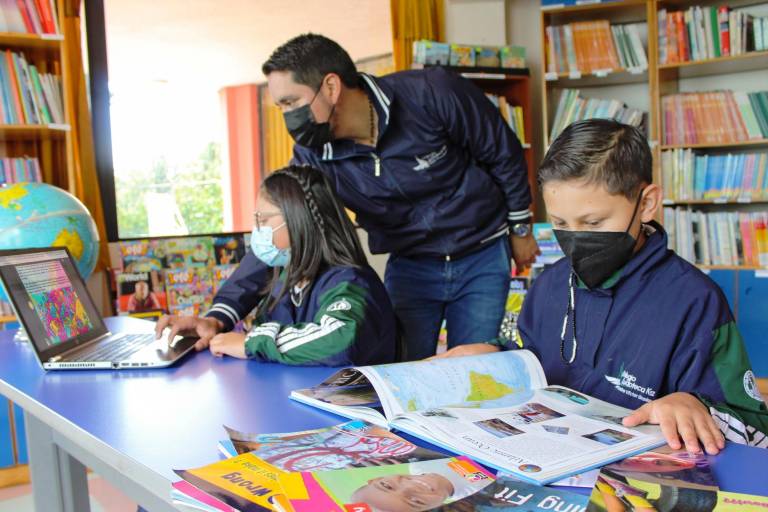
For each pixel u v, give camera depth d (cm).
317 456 72
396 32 399
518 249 207
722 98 362
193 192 446
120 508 230
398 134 179
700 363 98
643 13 382
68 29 313
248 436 81
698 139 365
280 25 462
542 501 59
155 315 321
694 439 74
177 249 330
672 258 108
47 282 148
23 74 291
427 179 184
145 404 102
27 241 189
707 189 362
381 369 97
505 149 189
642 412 81
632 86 403
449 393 92
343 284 133
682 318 101
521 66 395
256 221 146
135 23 421
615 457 69
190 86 473
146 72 424
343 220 146
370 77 177
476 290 199
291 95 165
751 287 348
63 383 118
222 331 157
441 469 67
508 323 298
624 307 108
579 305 114
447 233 192
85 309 161
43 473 152
